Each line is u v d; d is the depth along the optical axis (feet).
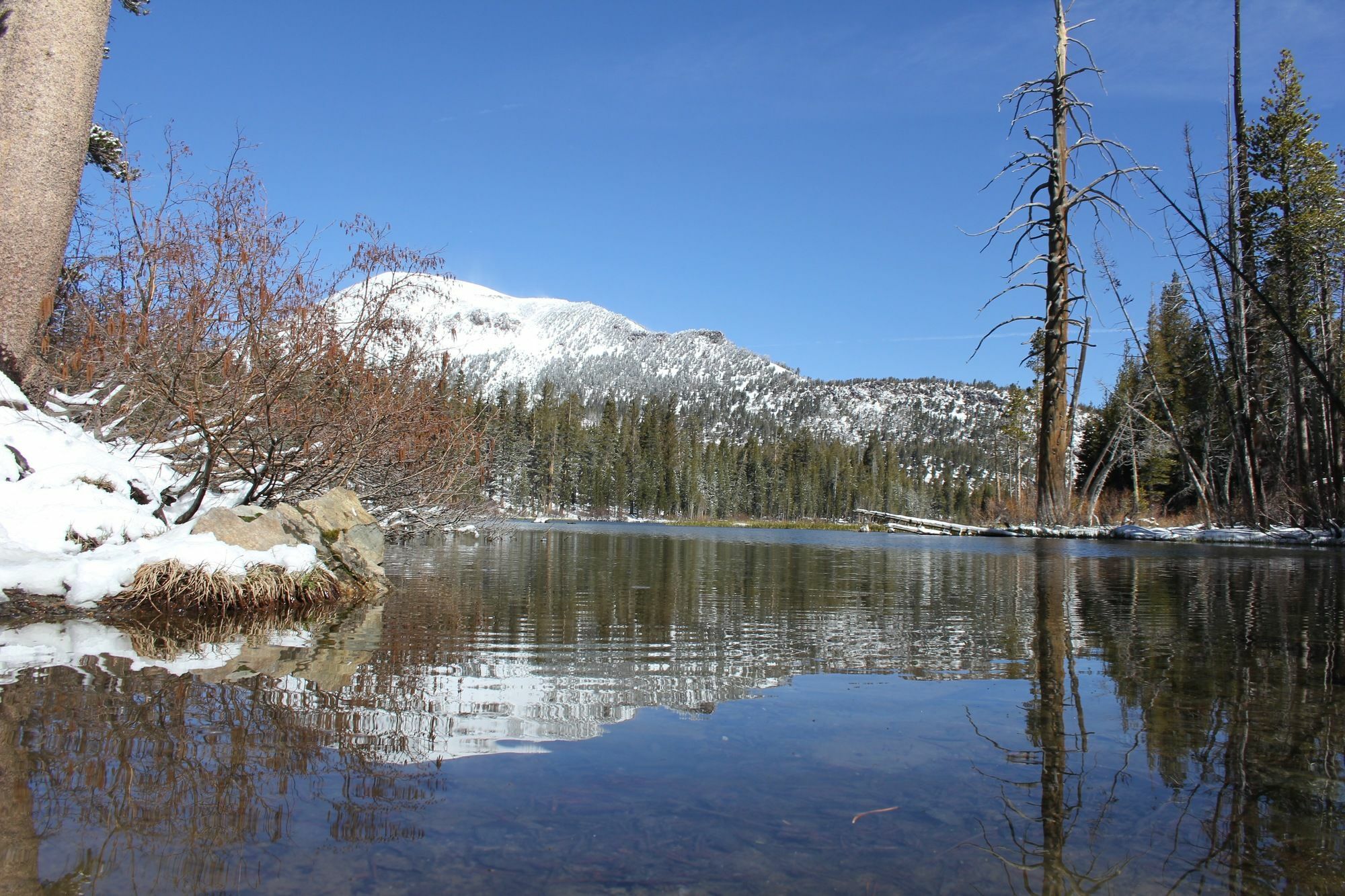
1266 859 7.34
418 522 46.83
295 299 27.68
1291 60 75.97
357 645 17.71
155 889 6.46
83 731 10.69
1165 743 10.87
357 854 7.29
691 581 34.17
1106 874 7.00
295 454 29.07
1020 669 15.78
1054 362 71.00
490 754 10.26
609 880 6.85
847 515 341.41
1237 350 80.48
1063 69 68.39
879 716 12.31
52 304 26.96
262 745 10.34
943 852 7.51
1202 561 44.98
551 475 254.47
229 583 22.03
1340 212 72.69
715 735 11.28
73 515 22.21
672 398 378.32
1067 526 72.59
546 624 21.12
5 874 6.69
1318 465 78.23
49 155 26.35
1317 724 11.80
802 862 7.20
